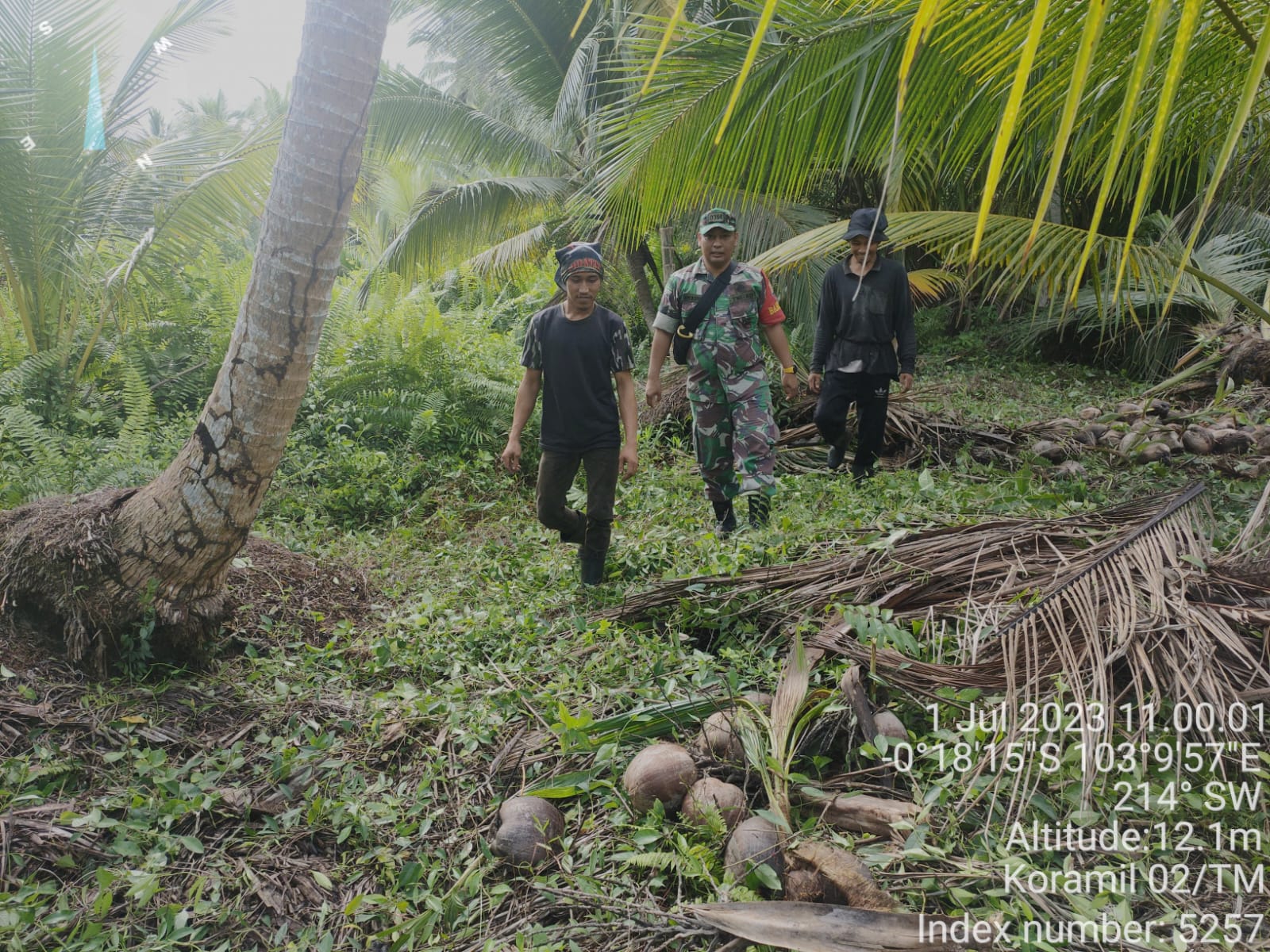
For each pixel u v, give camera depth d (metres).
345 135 2.96
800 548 4.39
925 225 5.22
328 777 2.84
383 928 2.28
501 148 11.91
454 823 2.66
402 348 7.59
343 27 2.88
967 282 9.33
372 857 2.49
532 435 7.37
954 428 6.89
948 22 3.70
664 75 4.80
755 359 4.94
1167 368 10.27
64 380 6.97
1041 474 5.98
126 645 3.24
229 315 7.64
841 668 3.06
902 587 3.51
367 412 7.12
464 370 7.62
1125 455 6.21
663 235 11.62
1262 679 2.74
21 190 6.80
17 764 2.67
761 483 4.87
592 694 3.24
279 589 4.14
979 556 3.62
